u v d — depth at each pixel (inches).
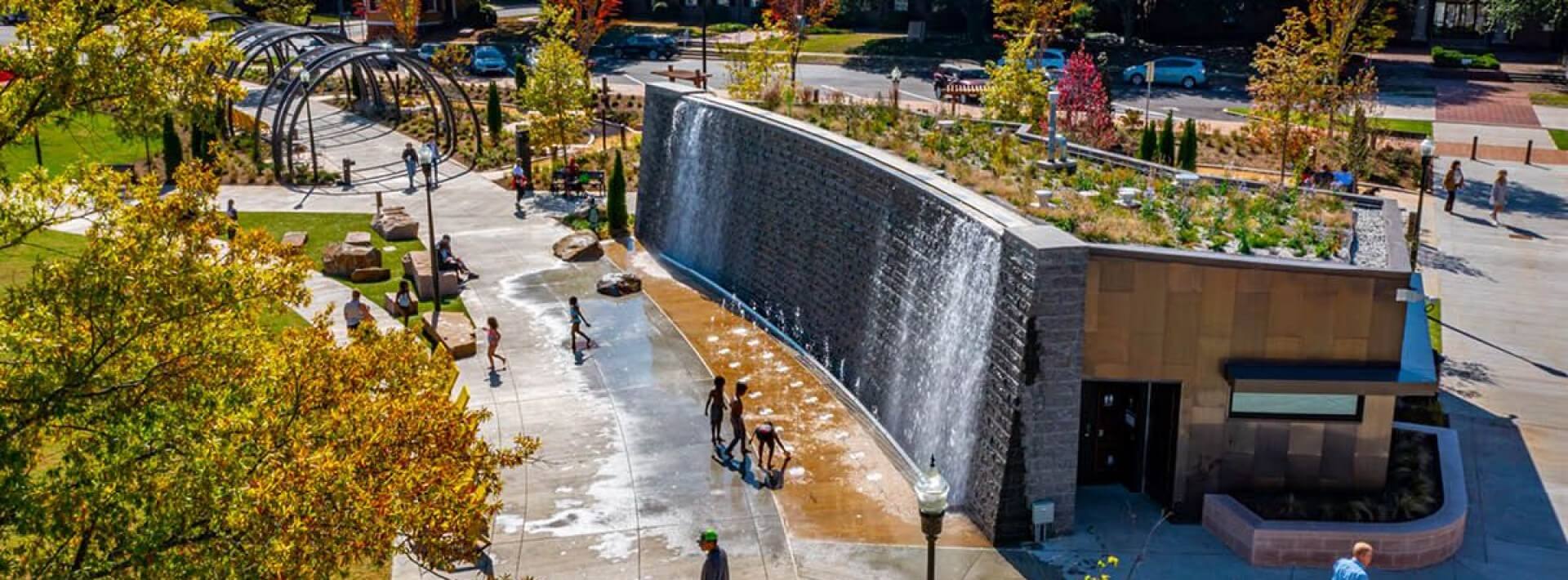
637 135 2138.3
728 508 901.8
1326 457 833.5
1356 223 982.4
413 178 1851.6
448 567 637.3
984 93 1758.1
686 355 1200.2
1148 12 2819.9
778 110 1445.6
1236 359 820.6
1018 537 837.8
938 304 964.6
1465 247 1441.9
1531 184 1707.7
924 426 968.9
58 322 550.0
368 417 607.8
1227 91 2370.8
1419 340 871.1
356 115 2336.4
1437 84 2426.2
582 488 933.8
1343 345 815.1
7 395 535.8
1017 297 822.5
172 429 558.9
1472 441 958.4
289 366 611.8
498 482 660.7
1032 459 825.5
